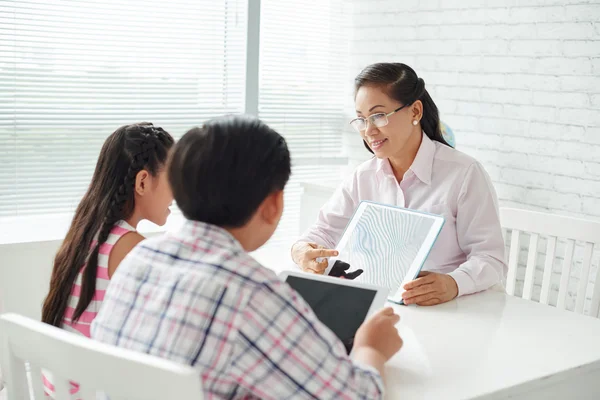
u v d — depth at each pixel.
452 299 1.68
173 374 0.81
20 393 1.01
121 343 0.97
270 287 0.93
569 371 1.28
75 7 2.98
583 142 2.79
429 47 3.42
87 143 3.09
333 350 0.95
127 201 1.40
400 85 1.82
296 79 3.80
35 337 0.95
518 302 1.69
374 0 3.73
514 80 3.04
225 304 0.90
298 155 3.87
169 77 3.28
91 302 1.33
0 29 2.82
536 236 2.12
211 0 3.35
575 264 2.82
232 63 3.46
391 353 1.14
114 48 3.11
